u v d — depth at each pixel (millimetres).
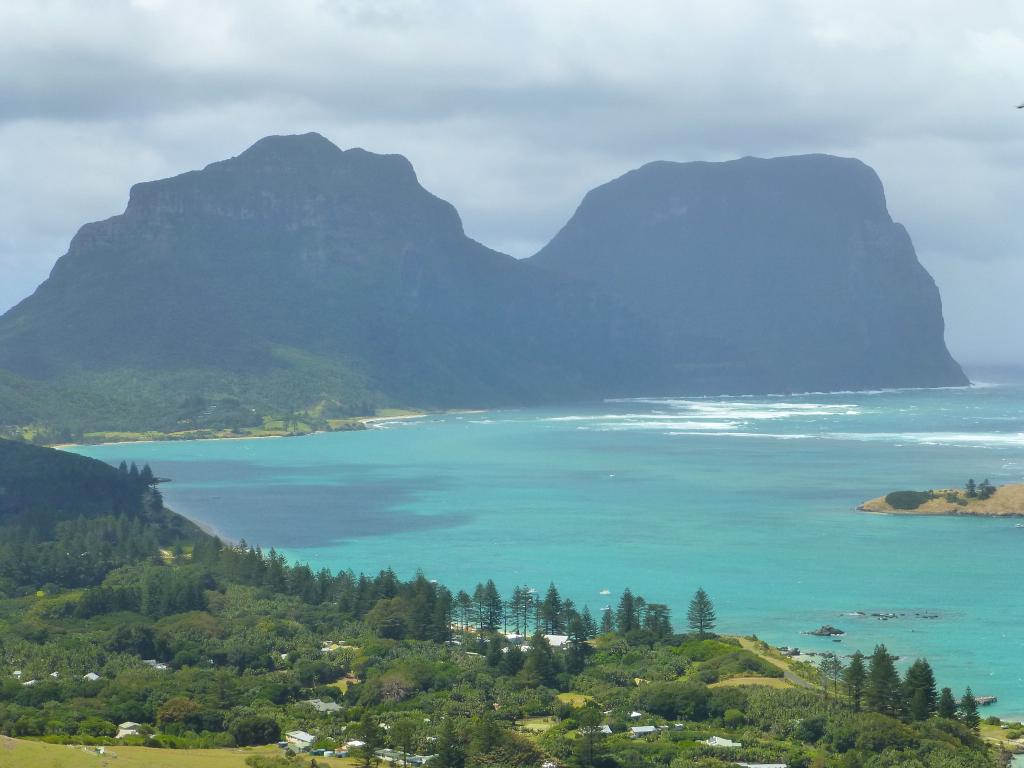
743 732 197875
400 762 185500
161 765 175250
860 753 185750
